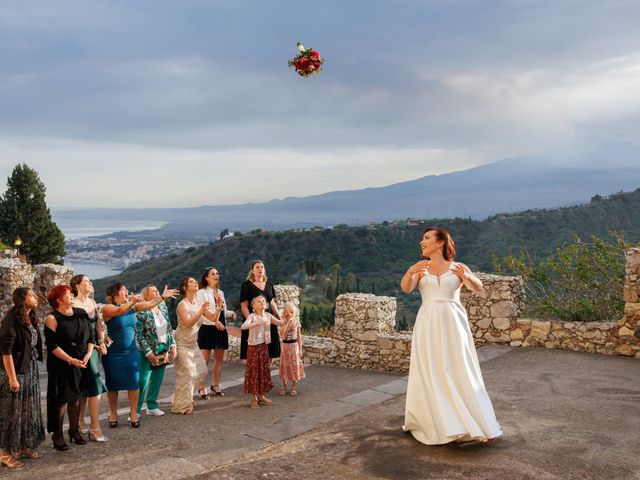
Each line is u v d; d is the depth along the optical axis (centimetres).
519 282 1062
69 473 542
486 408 534
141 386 773
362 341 1278
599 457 499
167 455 595
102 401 930
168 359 772
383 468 491
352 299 1291
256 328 831
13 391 564
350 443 555
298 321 955
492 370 827
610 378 761
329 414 661
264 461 521
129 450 617
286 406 854
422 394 546
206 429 709
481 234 11819
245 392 834
